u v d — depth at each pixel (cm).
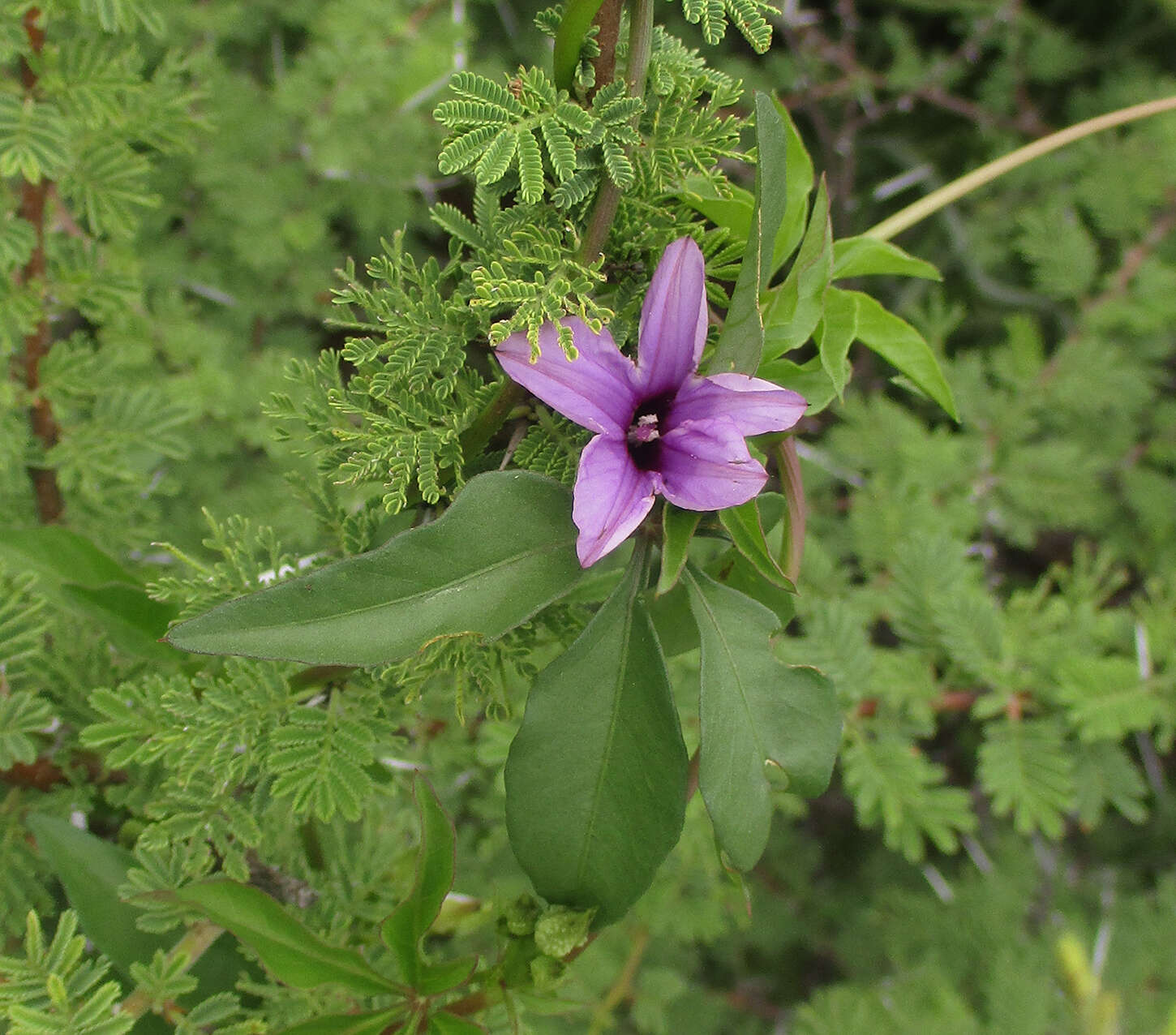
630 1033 71
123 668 41
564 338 30
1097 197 77
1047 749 51
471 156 31
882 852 79
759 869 76
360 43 73
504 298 31
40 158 38
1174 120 75
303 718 35
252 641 30
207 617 30
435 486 33
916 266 37
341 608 30
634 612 32
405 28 75
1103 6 93
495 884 61
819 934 77
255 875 40
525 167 31
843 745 54
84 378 44
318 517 37
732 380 31
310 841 42
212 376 64
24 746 37
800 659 51
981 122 87
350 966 35
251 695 35
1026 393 72
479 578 31
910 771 51
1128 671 52
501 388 34
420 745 46
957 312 75
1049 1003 60
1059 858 76
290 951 34
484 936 59
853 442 71
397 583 31
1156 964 66
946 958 67
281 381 68
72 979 34
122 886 36
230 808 36
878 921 70
